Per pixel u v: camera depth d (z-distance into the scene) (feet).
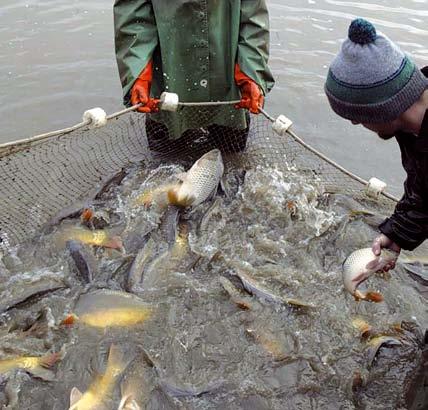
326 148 8.64
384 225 4.94
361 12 11.98
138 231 6.99
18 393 5.08
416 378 5.31
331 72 4.17
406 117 4.04
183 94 7.71
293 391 5.21
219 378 5.30
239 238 7.02
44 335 5.62
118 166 8.12
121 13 7.31
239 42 7.57
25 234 6.80
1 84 9.63
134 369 5.30
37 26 11.36
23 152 6.81
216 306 6.03
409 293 6.26
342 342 5.69
